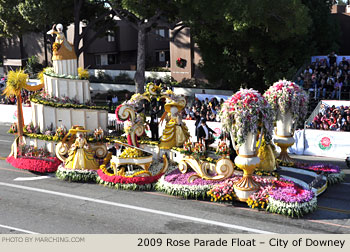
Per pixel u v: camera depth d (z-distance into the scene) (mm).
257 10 24125
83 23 41969
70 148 17766
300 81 28312
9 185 16844
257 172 15258
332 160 20266
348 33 34594
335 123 21984
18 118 18922
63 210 14055
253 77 31469
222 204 14375
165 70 42062
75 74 19297
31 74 45031
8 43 51312
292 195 13562
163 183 15609
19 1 30562
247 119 13328
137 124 16875
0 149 23234
